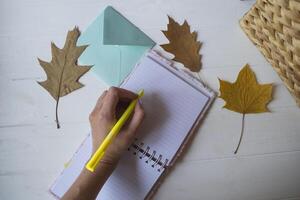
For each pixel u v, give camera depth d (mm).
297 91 669
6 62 742
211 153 706
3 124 721
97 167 642
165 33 738
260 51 725
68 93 729
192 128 708
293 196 700
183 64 729
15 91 732
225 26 746
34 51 745
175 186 699
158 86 719
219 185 701
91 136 708
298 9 521
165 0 754
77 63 738
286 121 714
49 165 712
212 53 735
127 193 698
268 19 626
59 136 719
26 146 716
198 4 752
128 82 724
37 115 725
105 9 745
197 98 714
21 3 759
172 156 700
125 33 734
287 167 704
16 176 708
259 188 702
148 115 712
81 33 747
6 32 752
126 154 706
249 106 713
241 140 708
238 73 727
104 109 655
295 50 586
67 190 669
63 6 758
